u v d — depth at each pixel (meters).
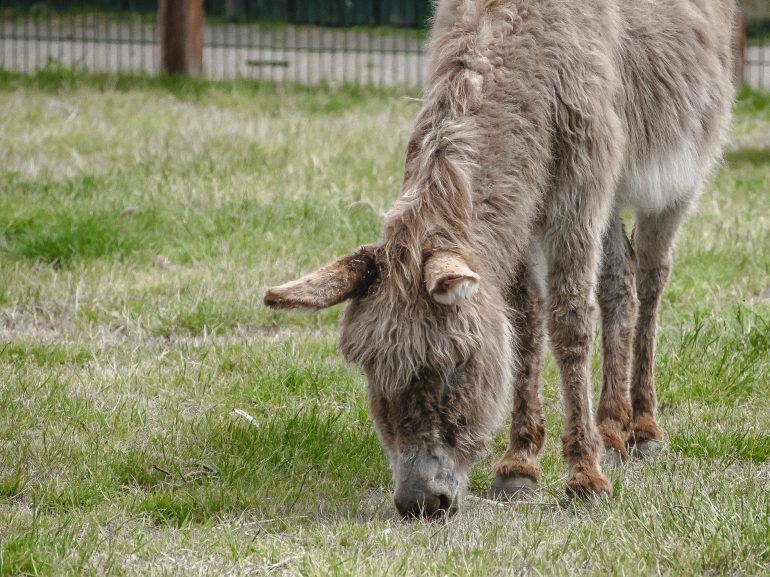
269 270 14.62
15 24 31.80
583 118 8.70
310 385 11.64
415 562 7.70
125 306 13.59
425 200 7.89
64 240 15.22
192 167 19.03
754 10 22.83
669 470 9.69
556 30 8.76
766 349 12.39
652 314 11.12
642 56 9.99
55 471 9.49
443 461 7.79
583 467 9.17
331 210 16.75
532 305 9.61
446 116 8.36
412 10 38.44
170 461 9.73
